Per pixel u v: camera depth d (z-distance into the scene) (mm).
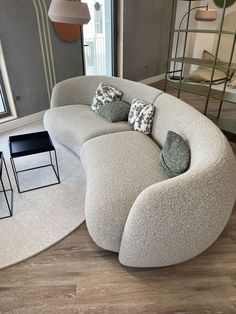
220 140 1450
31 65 3348
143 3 4688
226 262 1607
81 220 1909
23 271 1537
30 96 3480
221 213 1347
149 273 1533
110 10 4309
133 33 4770
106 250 1677
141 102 2373
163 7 5191
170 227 1258
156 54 5586
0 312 1320
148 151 1979
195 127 1704
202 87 3709
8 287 1445
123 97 2740
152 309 1344
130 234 1314
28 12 3084
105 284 1467
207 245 1464
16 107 3373
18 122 3441
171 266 1578
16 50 3125
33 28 3201
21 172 2467
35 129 3406
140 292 1427
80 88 3045
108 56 4711
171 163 1634
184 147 1639
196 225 1293
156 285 1464
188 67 5660
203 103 4469
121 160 1847
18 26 3045
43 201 2096
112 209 1437
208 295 1413
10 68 3141
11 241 1731
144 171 1719
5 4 2846
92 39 4215
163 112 2125
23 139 2309
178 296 1406
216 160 1284
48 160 2658
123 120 2568
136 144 2076
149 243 1315
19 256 1624
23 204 2061
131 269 1557
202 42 5227
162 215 1216
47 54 3471
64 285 1458
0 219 1909
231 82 4539
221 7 4773
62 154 2764
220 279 1500
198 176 1209
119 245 1481
